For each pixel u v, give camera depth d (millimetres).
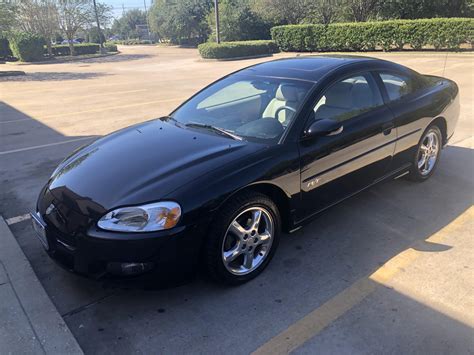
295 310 2803
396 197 4438
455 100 5004
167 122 3947
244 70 4305
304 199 3338
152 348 2521
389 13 25516
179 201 2658
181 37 50062
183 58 30516
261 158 3023
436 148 4805
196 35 49500
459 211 4102
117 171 2996
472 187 4645
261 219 3117
